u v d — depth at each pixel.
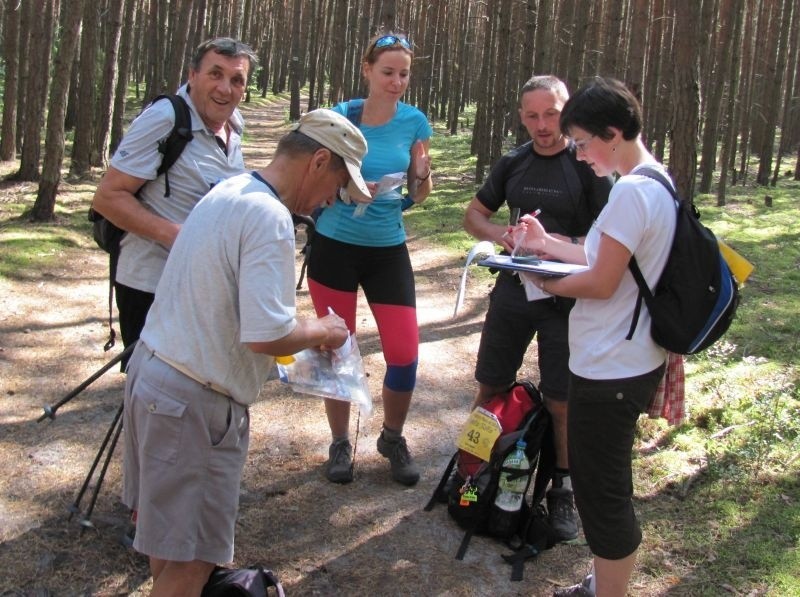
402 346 3.42
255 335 2.02
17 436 3.83
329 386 2.55
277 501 3.41
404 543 3.14
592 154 2.36
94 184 11.24
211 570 2.29
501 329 3.27
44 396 4.36
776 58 16.50
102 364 4.91
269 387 4.73
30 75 10.86
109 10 11.94
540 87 3.05
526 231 2.81
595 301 2.35
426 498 3.50
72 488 3.37
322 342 2.24
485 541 3.18
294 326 2.09
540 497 3.18
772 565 2.95
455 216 11.04
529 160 3.20
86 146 11.71
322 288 3.42
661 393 2.62
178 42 13.41
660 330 2.26
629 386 2.31
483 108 15.25
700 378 4.80
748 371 4.97
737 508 3.38
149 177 2.71
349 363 2.69
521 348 3.30
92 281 6.74
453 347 5.82
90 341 5.30
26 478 3.43
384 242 3.37
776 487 3.55
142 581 2.82
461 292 2.68
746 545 3.10
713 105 13.88
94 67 11.60
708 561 3.00
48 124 8.40
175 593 2.21
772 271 8.21
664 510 3.39
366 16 20.55
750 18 16.52
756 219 11.45
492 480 3.12
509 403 3.26
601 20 16.94
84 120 11.66
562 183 3.10
